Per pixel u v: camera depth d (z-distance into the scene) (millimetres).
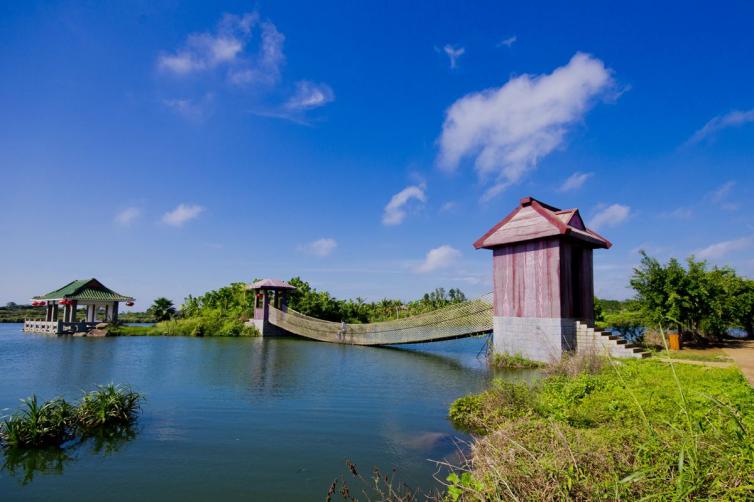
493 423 8047
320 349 24797
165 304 47219
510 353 17188
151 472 6387
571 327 15766
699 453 3516
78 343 27000
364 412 9719
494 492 3898
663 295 17844
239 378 14211
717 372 9859
